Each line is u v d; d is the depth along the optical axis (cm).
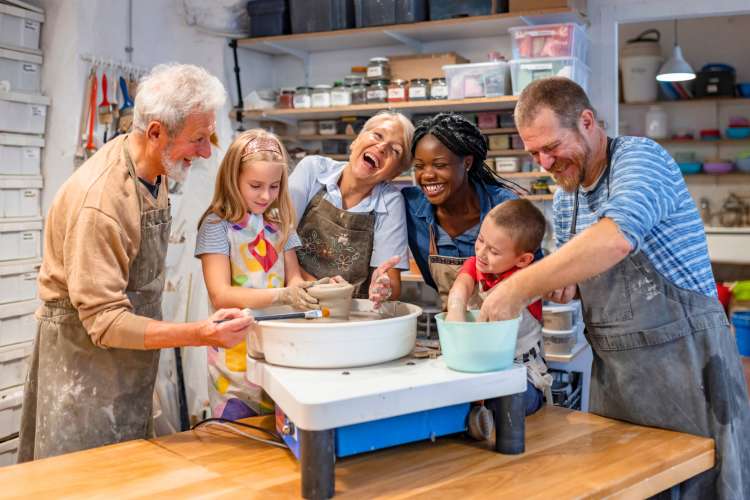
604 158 164
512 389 147
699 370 159
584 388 336
